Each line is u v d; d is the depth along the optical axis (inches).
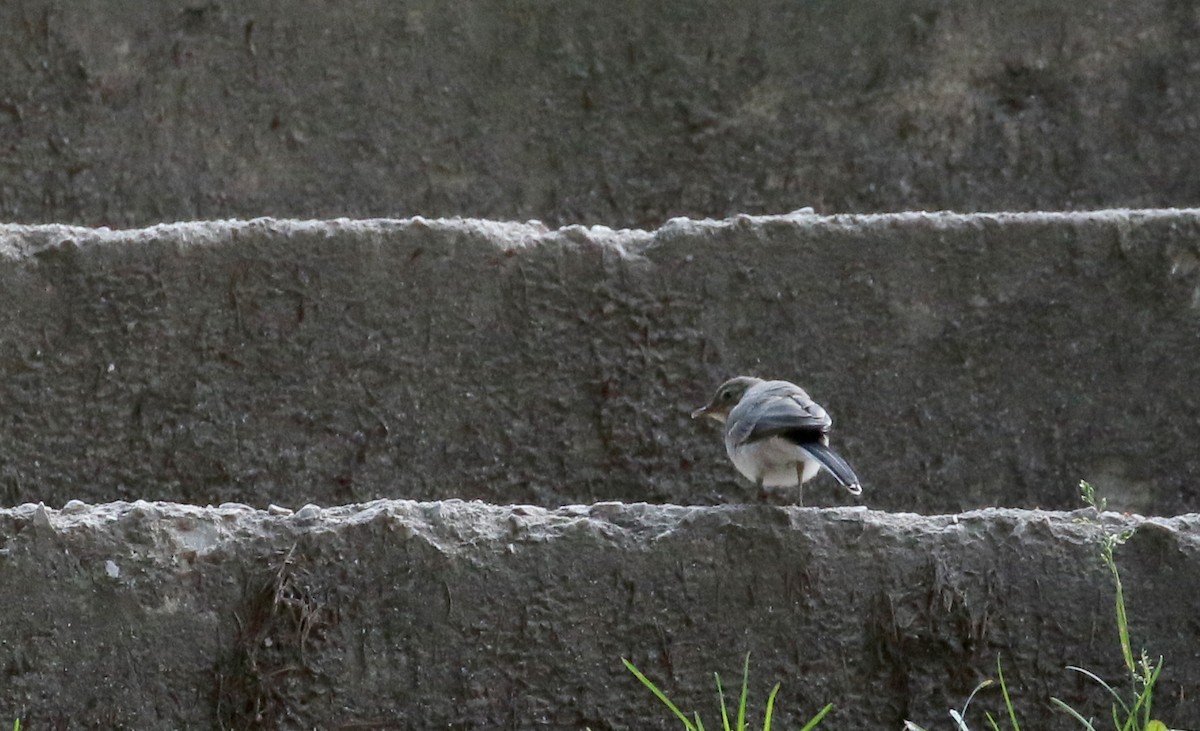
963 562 323.3
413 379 398.0
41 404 389.1
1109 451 405.7
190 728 311.7
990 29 535.8
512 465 398.9
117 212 521.7
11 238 392.8
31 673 309.6
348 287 397.7
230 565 315.9
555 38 537.0
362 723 313.7
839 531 323.9
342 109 529.7
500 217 533.0
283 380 395.2
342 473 394.3
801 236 407.8
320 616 315.0
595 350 402.9
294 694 313.1
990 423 405.7
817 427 333.1
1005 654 321.4
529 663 317.7
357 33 530.0
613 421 402.0
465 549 319.0
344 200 528.4
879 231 408.5
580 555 320.5
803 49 536.4
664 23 538.0
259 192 526.6
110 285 392.5
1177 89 534.0
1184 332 408.5
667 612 320.2
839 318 406.6
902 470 404.2
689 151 536.7
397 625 316.2
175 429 391.9
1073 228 409.4
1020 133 535.8
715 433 403.2
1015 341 407.5
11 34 522.0
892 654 321.4
